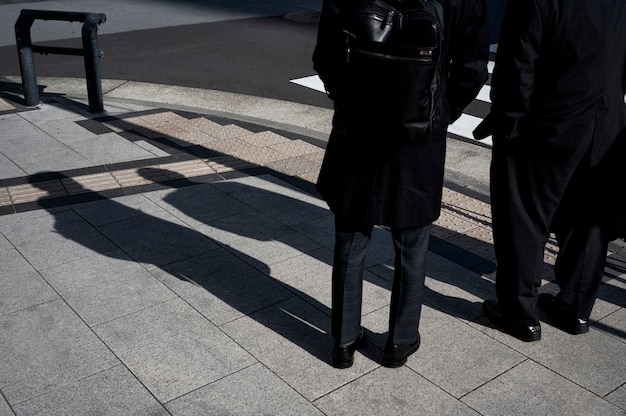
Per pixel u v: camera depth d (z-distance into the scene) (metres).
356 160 3.10
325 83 3.19
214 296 4.04
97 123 7.20
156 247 4.58
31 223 4.88
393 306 3.37
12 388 3.24
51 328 3.69
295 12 14.27
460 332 3.79
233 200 5.35
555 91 3.32
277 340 3.65
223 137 6.90
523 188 3.52
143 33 11.91
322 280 4.26
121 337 3.63
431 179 3.14
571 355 3.63
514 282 3.64
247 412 3.13
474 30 2.98
